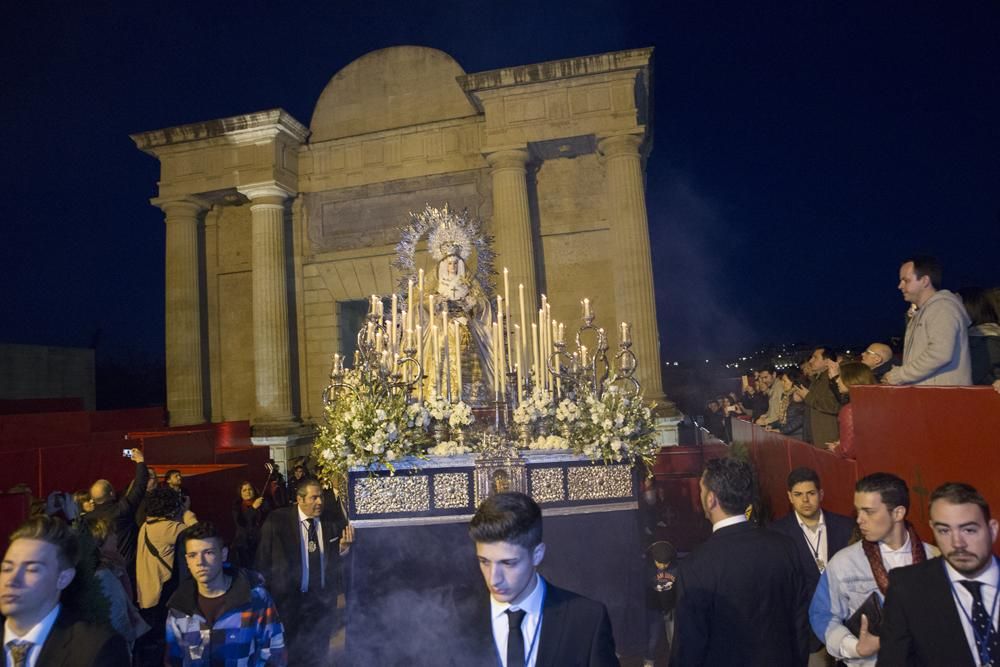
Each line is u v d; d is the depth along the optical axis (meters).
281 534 6.08
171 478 9.16
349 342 19.72
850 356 6.92
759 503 6.36
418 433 6.01
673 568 6.01
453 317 7.62
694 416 21.55
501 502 2.54
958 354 4.14
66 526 2.87
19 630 2.78
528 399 6.36
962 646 2.62
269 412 17.66
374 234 18.52
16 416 12.73
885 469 4.38
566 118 16.23
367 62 19.33
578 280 17.34
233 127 17.97
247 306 19.67
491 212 17.62
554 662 2.51
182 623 3.88
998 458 3.14
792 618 3.54
